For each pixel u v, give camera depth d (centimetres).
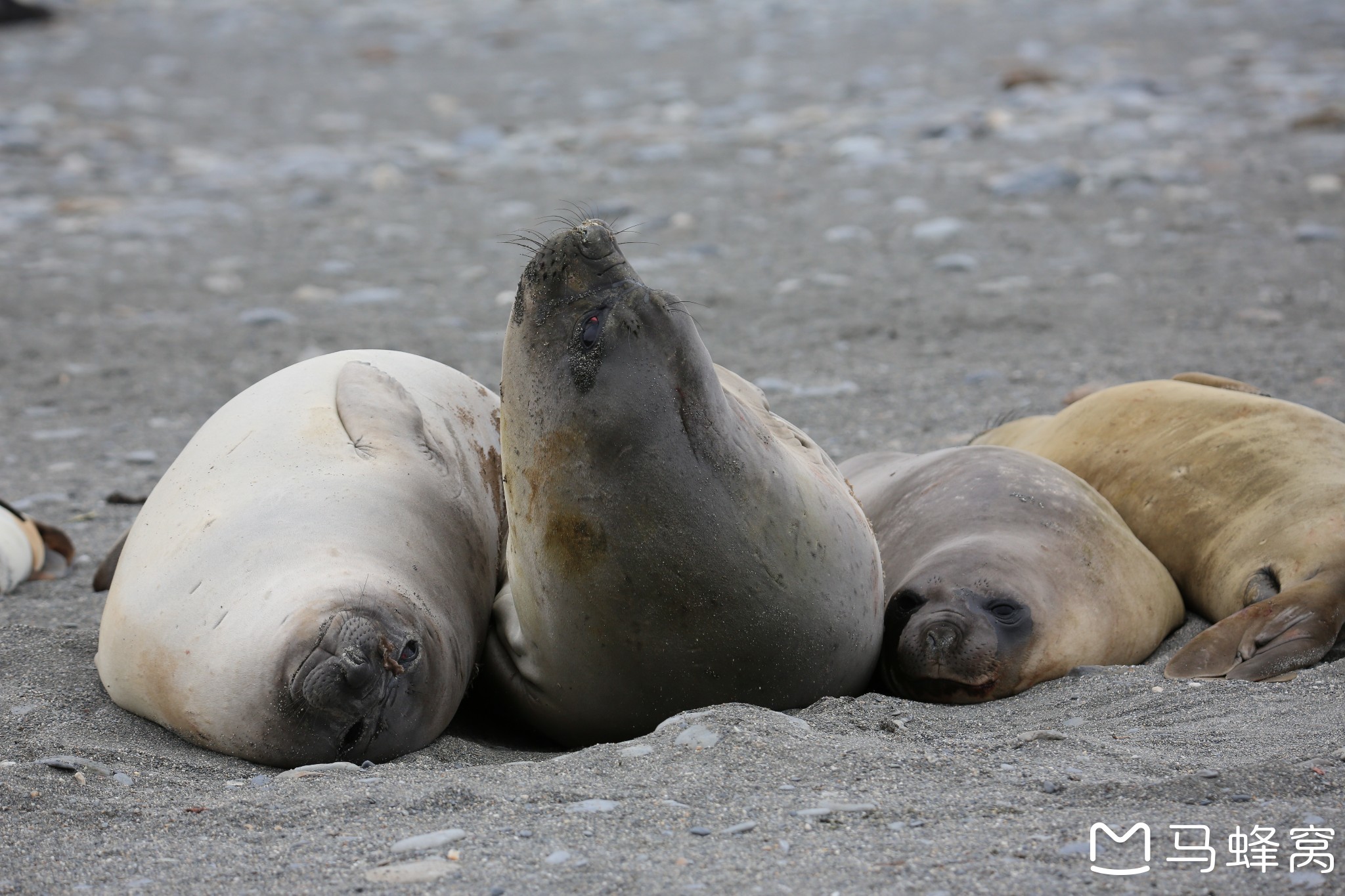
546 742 1772
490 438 2008
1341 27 9194
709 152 6669
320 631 1491
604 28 11481
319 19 12412
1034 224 5153
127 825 1364
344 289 4797
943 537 1991
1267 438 2142
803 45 10038
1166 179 5553
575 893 1158
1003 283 4425
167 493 1770
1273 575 1958
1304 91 7144
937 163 6184
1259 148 6056
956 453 2208
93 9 12769
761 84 8469
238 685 1522
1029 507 1997
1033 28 10056
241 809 1387
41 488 3025
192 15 12656
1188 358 3497
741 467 1463
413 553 1667
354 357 1992
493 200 6047
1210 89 7362
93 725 1667
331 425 1802
